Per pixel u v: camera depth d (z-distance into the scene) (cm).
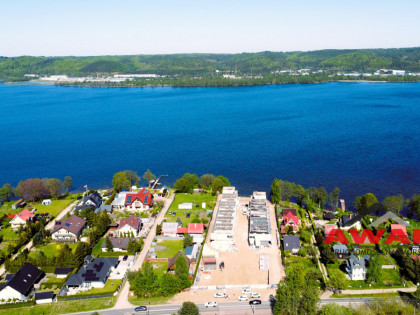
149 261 15662
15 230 19038
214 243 16988
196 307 11750
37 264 15012
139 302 13012
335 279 13325
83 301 13100
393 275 14275
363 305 11906
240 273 14712
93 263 14638
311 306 11400
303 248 16112
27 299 13288
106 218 18650
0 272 15075
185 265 14038
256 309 12494
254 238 16925
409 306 11775
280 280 13950
